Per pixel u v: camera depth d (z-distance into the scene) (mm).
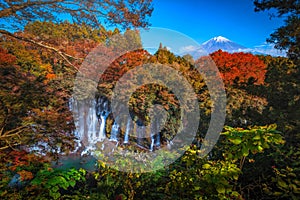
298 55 5734
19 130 3461
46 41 5730
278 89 5820
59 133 3645
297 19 5039
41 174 2453
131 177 2939
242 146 1759
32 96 3980
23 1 3760
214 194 1933
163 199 2340
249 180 2510
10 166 2680
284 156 2543
